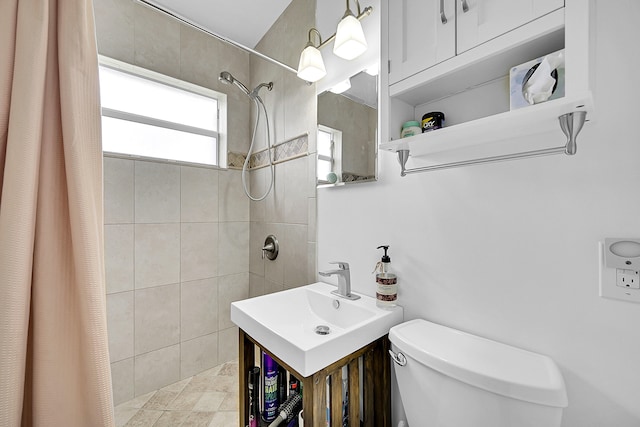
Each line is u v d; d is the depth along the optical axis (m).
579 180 0.72
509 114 0.67
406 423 1.04
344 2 1.38
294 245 1.70
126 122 1.77
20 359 0.64
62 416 0.71
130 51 1.67
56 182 0.73
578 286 0.73
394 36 0.93
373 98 1.22
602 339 0.69
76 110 0.73
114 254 1.62
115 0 1.63
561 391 0.63
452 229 0.97
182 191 1.88
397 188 1.14
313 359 0.79
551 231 0.77
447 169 0.98
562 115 0.65
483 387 0.69
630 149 0.65
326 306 1.25
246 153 2.20
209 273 2.01
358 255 1.30
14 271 0.63
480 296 0.91
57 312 0.72
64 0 0.73
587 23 0.56
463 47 0.76
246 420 1.17
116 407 1.62
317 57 1.30
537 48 0.69
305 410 0.82
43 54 0.69
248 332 1.06
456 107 0.94
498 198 0.86
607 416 0.69
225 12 1.83
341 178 1.36
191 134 2.03
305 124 1.62
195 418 1.54
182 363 1.88
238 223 2.15
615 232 0.67
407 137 0.88
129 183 1.68
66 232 0.74
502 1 0.69
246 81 2.20
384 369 1.04
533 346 0.80
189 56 1.91
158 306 1.78
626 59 0.65
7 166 0.64
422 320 1.02
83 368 0.73
